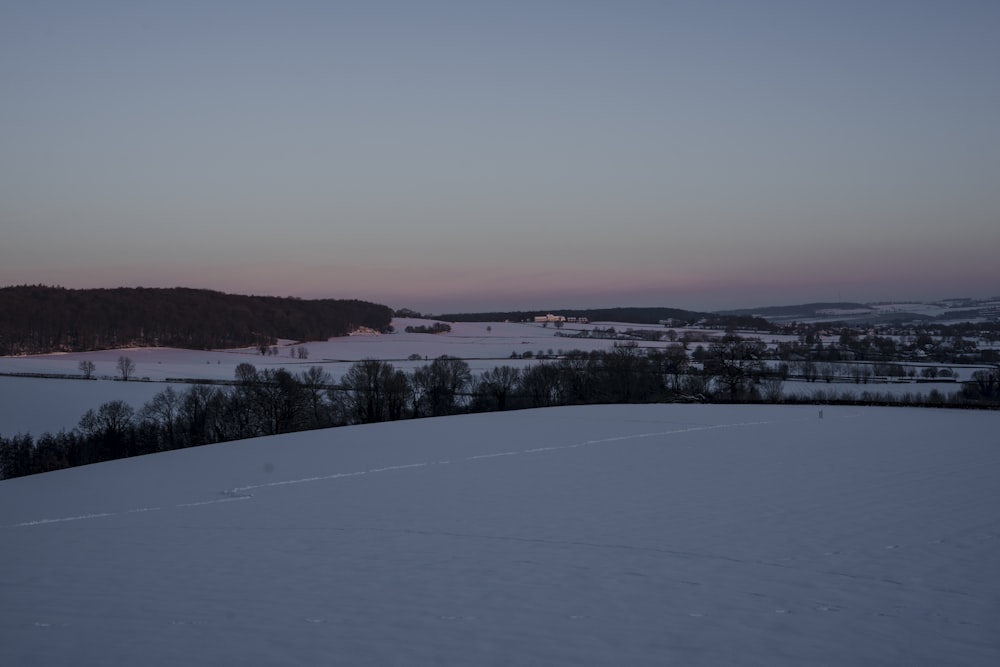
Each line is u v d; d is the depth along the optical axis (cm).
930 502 2117
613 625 1112
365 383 7150
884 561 1494
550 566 1474
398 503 2294
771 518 1933
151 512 2322
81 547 1733
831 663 976
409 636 1062
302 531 1883
